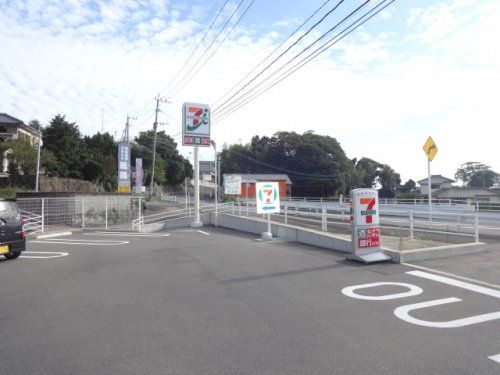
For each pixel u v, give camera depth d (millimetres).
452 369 3590
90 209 24016
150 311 5391
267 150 80625
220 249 11188
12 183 30984
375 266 8148
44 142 38344
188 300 5910
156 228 24938
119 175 34688
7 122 37312
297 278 7238
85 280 7344
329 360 3793
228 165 86062
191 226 22609
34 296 6223
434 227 15961
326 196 70438
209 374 3527
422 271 7566
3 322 4980
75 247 12336
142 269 8359
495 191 50156
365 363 3723
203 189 90312
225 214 21188
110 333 4559
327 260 8938
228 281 7105
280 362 3758
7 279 7504
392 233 13727
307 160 71688
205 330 4629
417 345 4129
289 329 4637
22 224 10125
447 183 57656
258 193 13023
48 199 20906
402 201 38344
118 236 16641
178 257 9883
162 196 64438
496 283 6613
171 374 3533
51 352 4031
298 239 12555
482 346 4086
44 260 9719
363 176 74750
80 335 4504
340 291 6297
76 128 40375
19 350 4094
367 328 4641
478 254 9219
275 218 21219
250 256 9766
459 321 4840
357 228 8602
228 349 4074
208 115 22719
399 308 5383
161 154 86375
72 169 40281
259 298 5973
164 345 4191
